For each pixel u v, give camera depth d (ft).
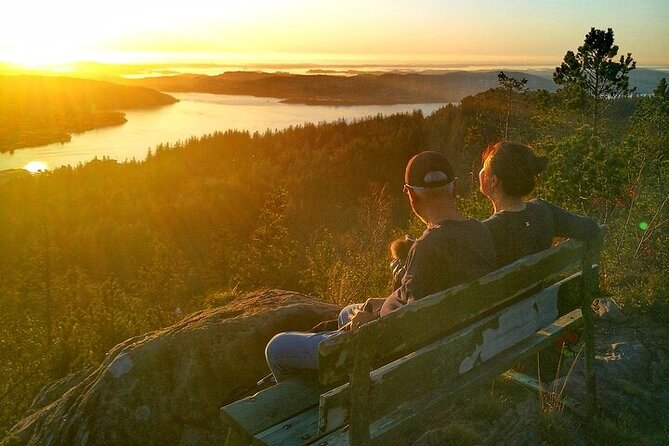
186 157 423.64
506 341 8.73
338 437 7.88
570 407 10.60
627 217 20.08
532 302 9.20
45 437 12.40
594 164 21.83
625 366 12.24
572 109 69.31
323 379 6.30
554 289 9.68
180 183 378.53
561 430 9.77
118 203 317.01
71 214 303.68
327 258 29.45
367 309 9.47
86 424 11.76
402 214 52.11
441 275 8.09
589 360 10.43
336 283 23.65
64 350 32.60
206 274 101.81
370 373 6.87
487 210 27.32
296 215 135.33
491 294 8.16
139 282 106.32
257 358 12.60
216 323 12.90
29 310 116.78
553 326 10.09
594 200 22.07
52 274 144.05
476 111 228.84
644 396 11.36
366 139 373.40
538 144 25.05
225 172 392.68
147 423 11.69
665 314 14.48
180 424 11.80
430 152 8.53
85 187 354.13
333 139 421.59
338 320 10.54
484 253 8.39
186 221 265.54
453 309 7.59
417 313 7.08
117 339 34.71
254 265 43.60
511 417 10.27
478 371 8.48
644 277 16.48
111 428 11.64
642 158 22.25
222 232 108.37
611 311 14.49
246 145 458.91
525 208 9.55
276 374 9.73
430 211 8.58
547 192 22.66
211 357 12.30
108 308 37.40
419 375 7.36
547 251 9.12
